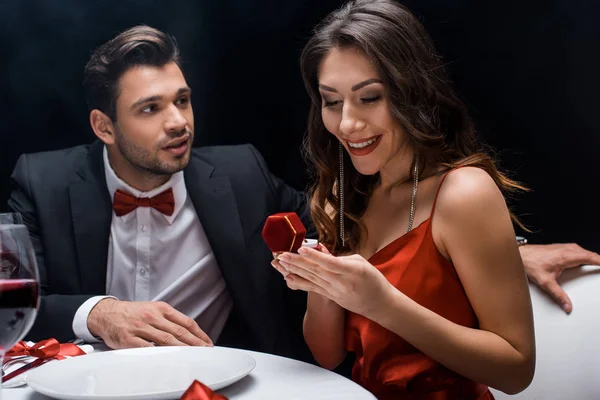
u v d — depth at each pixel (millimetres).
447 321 1392
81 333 1790
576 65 3658
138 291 2391
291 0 3730
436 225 1482
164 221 2363
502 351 1402
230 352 1356
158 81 2229
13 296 1088
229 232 2322
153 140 2238
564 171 3711
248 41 3793
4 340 1100
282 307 2402
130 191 2332
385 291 1317
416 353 1474
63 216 2316
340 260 1262
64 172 2375
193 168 2393
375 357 1495
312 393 1191
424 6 3723
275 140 3863
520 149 3740
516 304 1437
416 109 1485
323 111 1551
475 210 1435
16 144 3797
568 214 3705
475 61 3740
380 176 1659
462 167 1510
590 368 1662
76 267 2295
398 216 1578
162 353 1370
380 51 1438
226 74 3832
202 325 2436
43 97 3779
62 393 1129
